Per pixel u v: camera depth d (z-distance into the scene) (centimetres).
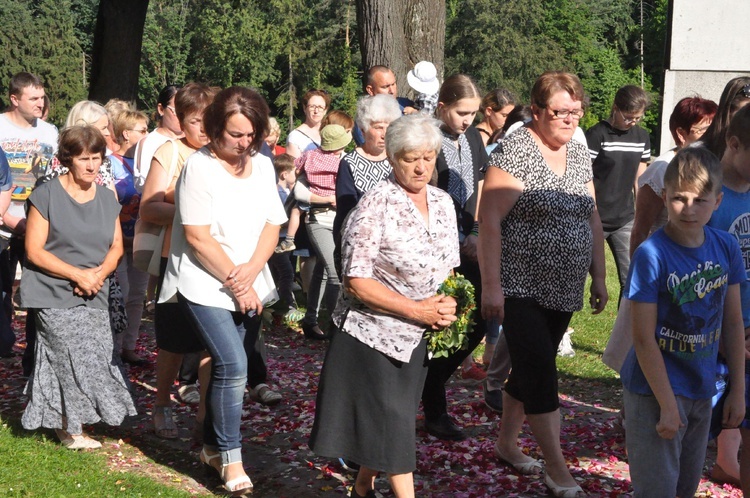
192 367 644
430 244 418
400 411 421
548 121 477
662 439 388
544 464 523
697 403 392
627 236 777
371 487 454
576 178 489
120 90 1655
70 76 6588
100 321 542
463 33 6328
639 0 8969
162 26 7050
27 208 534
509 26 6325
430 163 412
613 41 8656
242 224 484
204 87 561
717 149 473
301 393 680
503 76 6303
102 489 474
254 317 516
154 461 531
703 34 977
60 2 7088
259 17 6881
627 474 521
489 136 773
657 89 7912
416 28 1042
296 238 900
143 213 546
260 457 543
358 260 410
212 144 480
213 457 491
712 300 383
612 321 974
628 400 400
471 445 559
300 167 814
